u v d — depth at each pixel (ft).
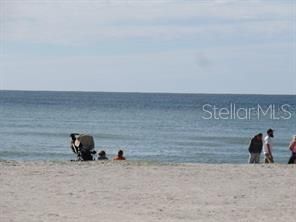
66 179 88.58
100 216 64.75
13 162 108.68
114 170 98.17
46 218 63.00
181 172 97.09
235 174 96.07
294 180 90.74
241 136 331.77
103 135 321.32
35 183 84.74
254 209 69.97
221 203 73.26
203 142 290.97
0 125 389.19
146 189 81.66
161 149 251.39
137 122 453.58
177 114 595.06
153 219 63.67
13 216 63.72
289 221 63.87
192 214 66.74
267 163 121.39
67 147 245.86
